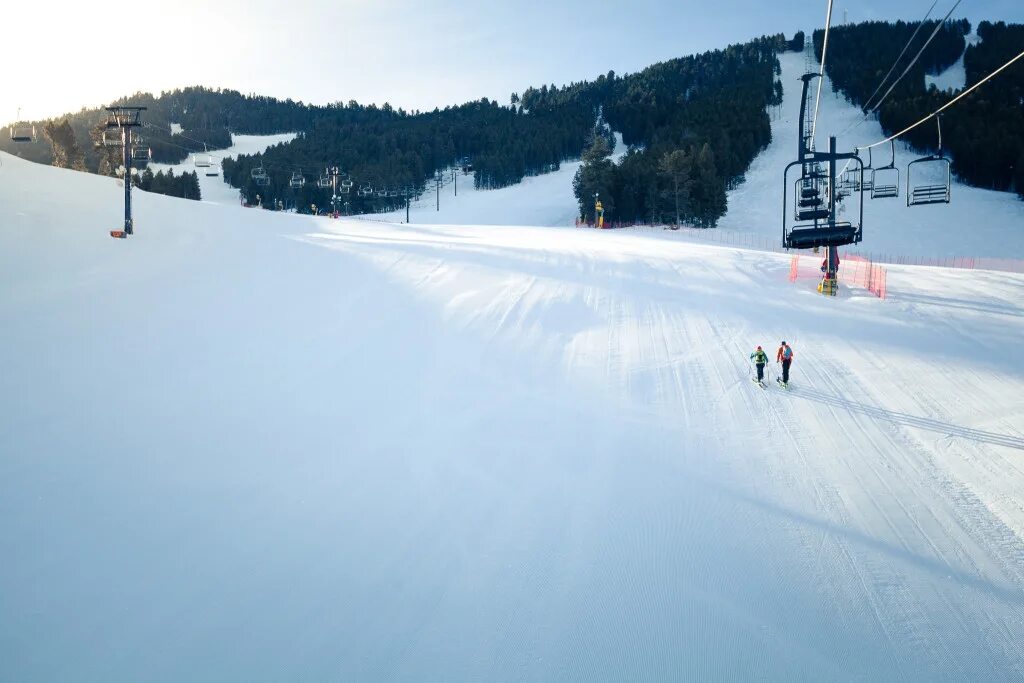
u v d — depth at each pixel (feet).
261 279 84.89
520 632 27.35
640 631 27.37
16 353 53.78
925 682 24.71
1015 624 27.84
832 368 60.95
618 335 70.49
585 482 40.32
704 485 40.06
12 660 25.18
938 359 62.85
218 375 54.39
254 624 27.58
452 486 39.58
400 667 25.43
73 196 126.93
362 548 33.09
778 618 28.22
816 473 41.60
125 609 28.14
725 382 57.62
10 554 31.07
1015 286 91.56
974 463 42.39
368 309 76.84
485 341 68.18
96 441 41.96
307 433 45.93
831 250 87.76
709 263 107.24
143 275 80.28
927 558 32.50
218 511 35.68
